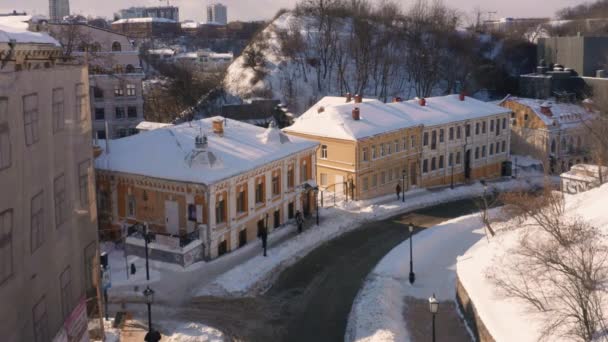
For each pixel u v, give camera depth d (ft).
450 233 153.48
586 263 83.71
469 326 99.60
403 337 96.89
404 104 220.64
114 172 135.33
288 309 110.73
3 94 44.88
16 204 47.03
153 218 134.31
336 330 102.53
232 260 131.23
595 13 645.10
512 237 113.09
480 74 414.21
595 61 369.09
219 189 130.41
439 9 459.32
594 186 166.20
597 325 77.25
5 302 45.34
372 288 117.91
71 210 59.06
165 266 123.75
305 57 386.52
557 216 104.94
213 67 499.10
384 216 176.04
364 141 186.50
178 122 311.88
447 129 217.56
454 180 224.33
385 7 455.63
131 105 258.57
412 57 398.62
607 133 194.80
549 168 244.42
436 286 121.80
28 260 49.19
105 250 131.13
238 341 97.55
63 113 56.80
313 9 448.65
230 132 154.81
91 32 246.68
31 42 57.77
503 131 241.35
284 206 157.17
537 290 89.35
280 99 349.82
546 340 78.28
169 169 131.85
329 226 160.45
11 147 46.14
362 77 367.04
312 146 165.17
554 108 257.75
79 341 61.57
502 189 215.31
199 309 108.37
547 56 392.88
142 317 103.24
